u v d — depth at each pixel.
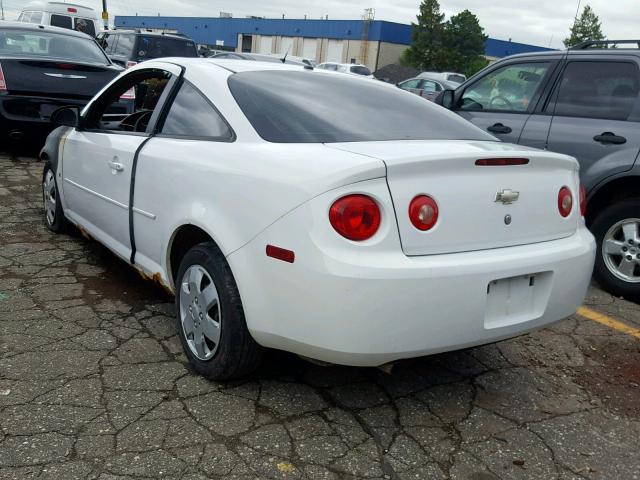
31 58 7.89
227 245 2.73
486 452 2.67
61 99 8.05
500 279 2.65
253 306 2.65
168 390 2.95
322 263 2.38
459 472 2.52
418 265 2.44
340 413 2.86
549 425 2.91
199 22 72.94
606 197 4.85
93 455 2.45
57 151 4.84
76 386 2.93
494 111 5.55
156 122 3.58
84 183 4.32
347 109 3.24
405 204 2.45
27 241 5.03
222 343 2.87
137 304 3.93
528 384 3.29
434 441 2.71
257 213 2.62
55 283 4.19
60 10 19.11
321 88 3.43
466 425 2.85
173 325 3.65
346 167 2.42
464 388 3.19
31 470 2.34
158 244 3.34
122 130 4.43
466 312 2.55
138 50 14.25
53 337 3.41
